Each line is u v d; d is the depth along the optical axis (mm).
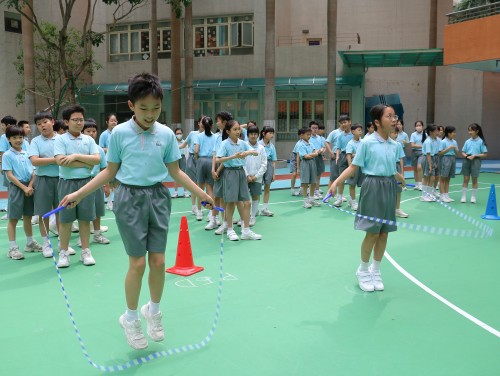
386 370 3361
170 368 3406
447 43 16406
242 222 7379
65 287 5148
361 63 20625
